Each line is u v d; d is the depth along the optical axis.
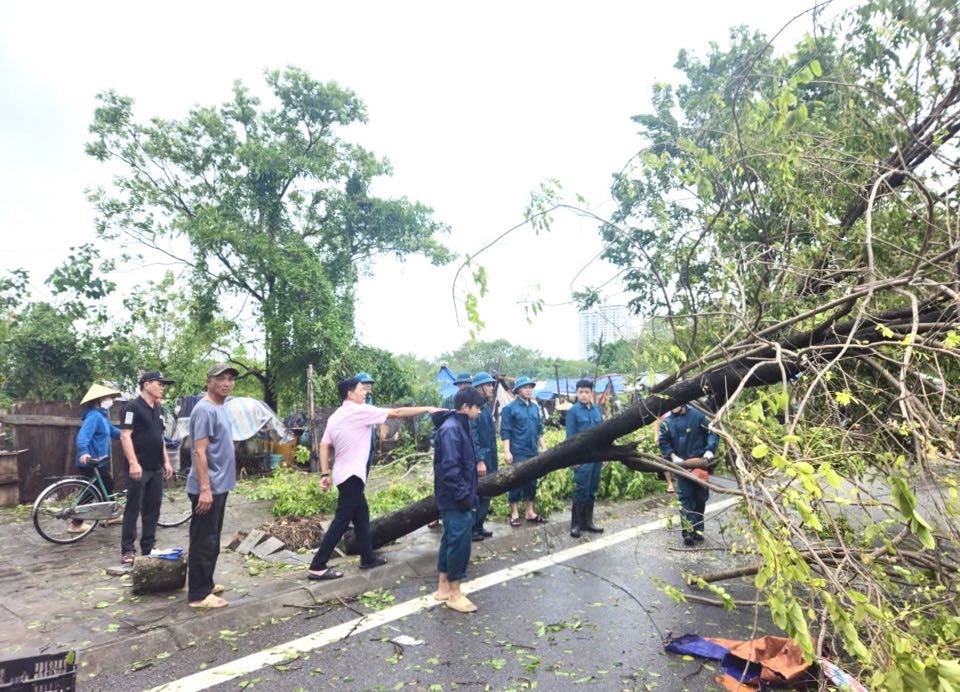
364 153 18.83
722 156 4.82
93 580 5.42
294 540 6.36
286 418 14.23
